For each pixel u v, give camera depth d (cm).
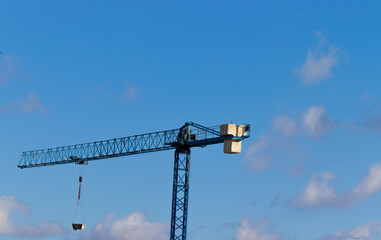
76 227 18762
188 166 16338
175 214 16038
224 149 14938
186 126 16225
